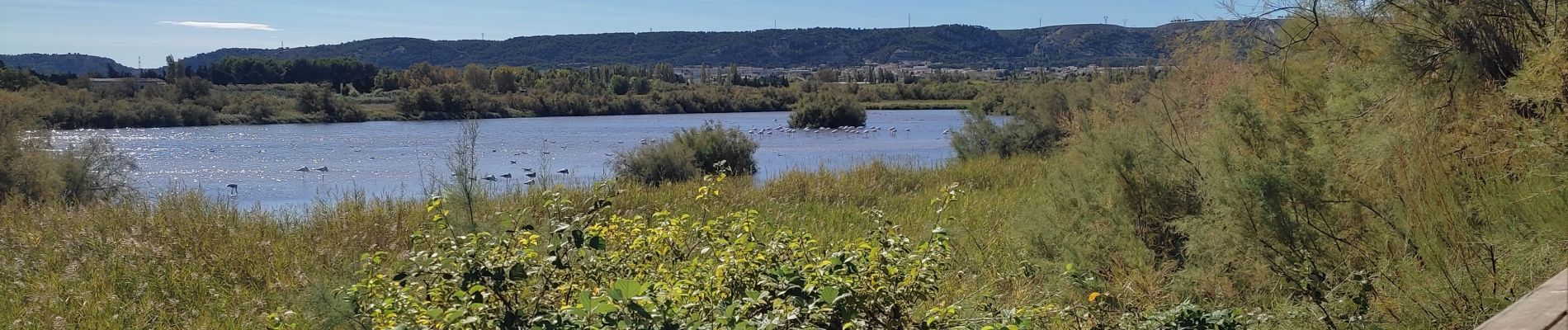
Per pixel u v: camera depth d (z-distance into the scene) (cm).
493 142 3803
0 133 1556
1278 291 556
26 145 1602
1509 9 605
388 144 3669
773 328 367
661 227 512
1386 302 483
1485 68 597
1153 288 597
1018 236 781
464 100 6788
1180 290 599
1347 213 550
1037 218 745
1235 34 915
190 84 6350
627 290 352
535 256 433
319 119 6012
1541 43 557
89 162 1744
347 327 511
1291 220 546
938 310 450
